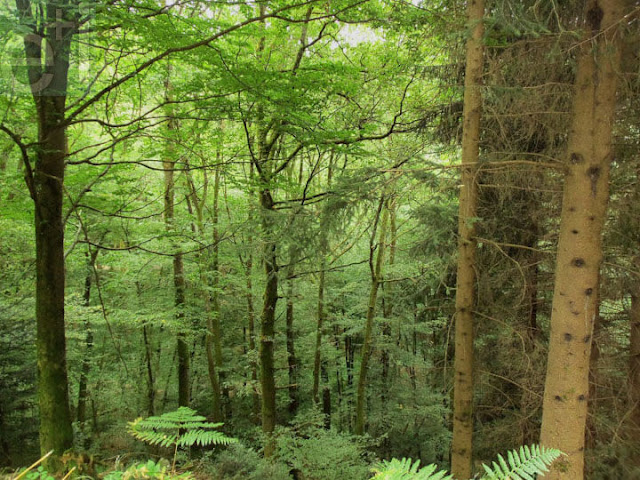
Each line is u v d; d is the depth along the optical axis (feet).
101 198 21.93
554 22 11.81
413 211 17.11
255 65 17.31
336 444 22.86
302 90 17.62
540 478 11.44
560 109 14.01
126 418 40.75
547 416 11.88
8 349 27.22
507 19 11.57
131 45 13.60
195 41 13.38
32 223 20.85
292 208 17.15
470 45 15.30
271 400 25.20
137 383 40.75
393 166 20.30
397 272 30.96
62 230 13.30
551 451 6.40
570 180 11.56
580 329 11.37
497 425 19.30
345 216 15.69
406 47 18.92
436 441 33.19
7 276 27.35
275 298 25.49
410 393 35.19
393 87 24.23
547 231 18.04
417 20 16.52
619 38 10.51
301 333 45.32
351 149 20.35
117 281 30.48
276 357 40.68
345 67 16.87
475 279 18.80
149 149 22.58
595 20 10.59
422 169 13.57
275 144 26.94
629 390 16.21
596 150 11.15
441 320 24.77
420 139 22.31
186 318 30.17
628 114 13.91
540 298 18.85
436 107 19.62
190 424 7.44
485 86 13.89
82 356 33.50
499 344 18.99
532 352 17.53
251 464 23.25
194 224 33.58
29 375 27.96
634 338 16.39
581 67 11.22
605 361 16.43
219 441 6.94
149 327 39.99
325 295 39.81
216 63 14.51
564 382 11.52
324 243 15.74
